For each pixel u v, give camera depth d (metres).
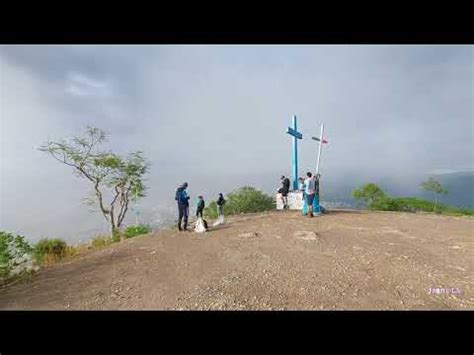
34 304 5.77
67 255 10.38
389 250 7.99
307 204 13.98
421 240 9.05
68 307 5.57
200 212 11.75
